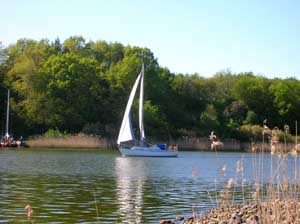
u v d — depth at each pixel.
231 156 79.44
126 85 115.25
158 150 73.62
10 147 88.81
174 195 30.00
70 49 137.00
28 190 30.72
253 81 127.88
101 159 64.38
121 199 27.94
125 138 74.38
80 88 105.00
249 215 20.47
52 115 102.25
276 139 17.62
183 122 119.00
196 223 20.38
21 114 102.94
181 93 128.62
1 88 106.31
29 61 109.75
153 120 109.06
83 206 25.11
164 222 20.91
